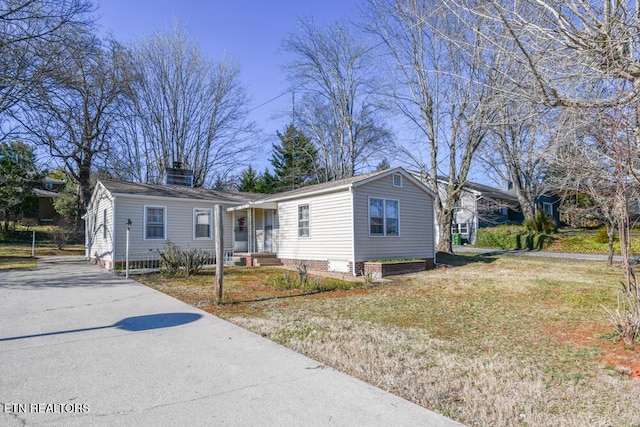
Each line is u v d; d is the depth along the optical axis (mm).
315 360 4250
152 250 15055
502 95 5031
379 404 3135
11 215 27531
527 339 5180
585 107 3977
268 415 2934
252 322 5961
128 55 24438
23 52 13391
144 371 3879
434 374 3887
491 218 28062
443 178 21109
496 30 4762
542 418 2922
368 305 7488
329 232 13625
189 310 6852
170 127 29953
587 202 8172
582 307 7145
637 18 3602
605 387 3549
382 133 27031
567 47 3998
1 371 3867
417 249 14844
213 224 16938
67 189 30391
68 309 6961
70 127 18984
